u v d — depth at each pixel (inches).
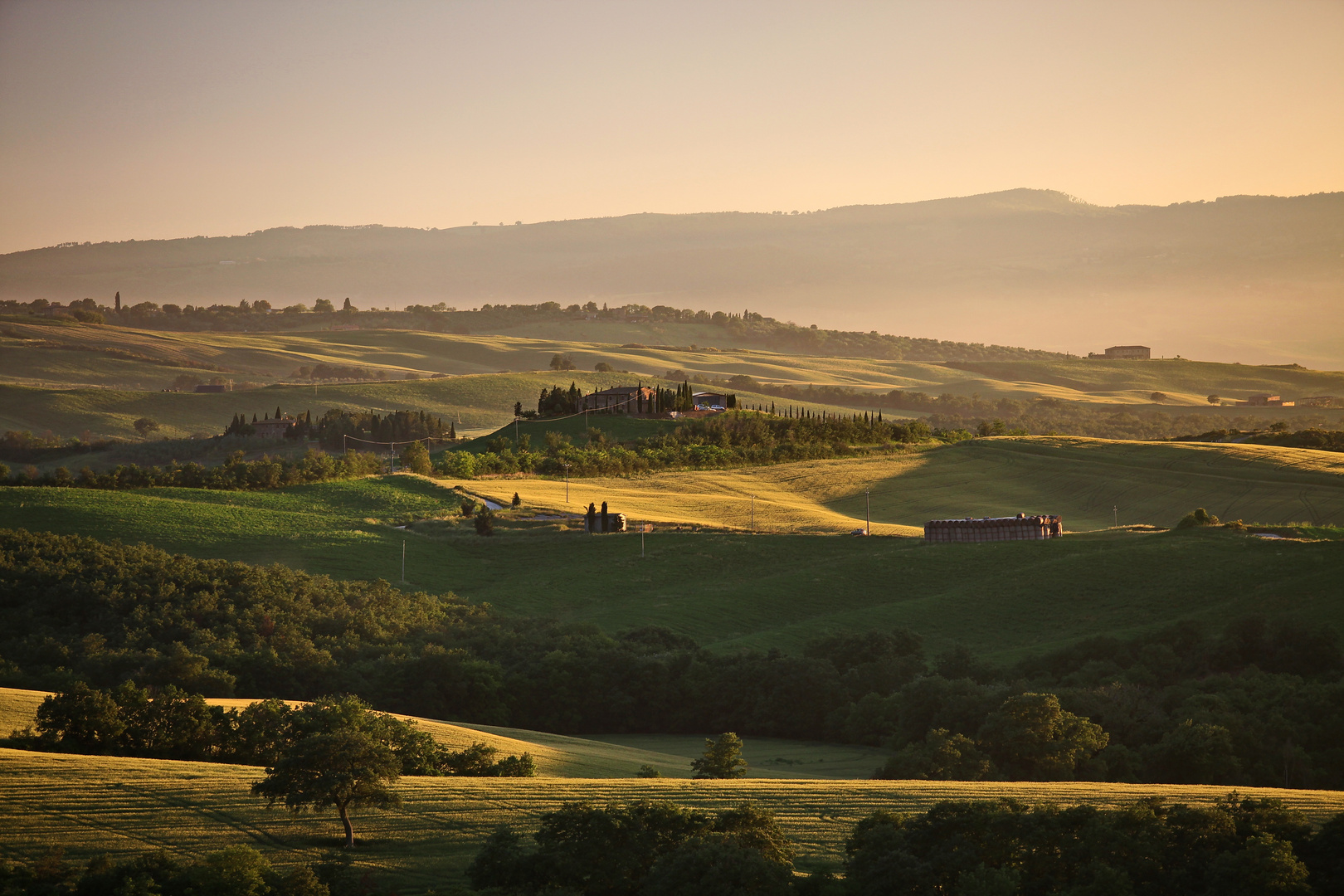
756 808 2541.8
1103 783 2965.1
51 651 4709.6
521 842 2354.8
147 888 2005.4
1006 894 2033.7
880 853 2203.5
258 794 2534.5
